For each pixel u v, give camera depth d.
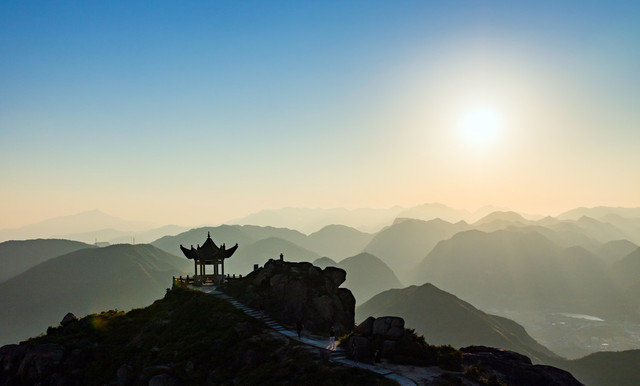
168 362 44.91
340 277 56.91
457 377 34.28
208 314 53.62
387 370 35.19
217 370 40.53
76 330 59.78
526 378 39.09
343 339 41.78
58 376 48.66
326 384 32.44
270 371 36.66
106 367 50.00
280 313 51.00
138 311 64.56
